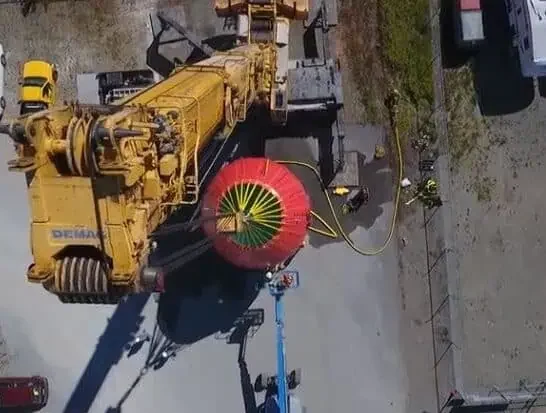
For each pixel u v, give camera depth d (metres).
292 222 22.41
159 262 19.77
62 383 27.30
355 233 27.06
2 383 26.39
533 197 27.12
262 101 24.20
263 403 26.94
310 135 26.78
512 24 26.34
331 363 27.06
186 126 14.02
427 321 27.06
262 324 27.08
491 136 27.11
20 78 27.50
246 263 23.22
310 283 27.09
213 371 27.17
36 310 27.34
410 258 27.08
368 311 27.09
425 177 27.06
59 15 27.47
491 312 27.16
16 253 27.31
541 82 26.91
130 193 11.88
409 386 27.05
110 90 26.91
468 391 27.05
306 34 26.64
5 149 27.33
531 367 27.11
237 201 21.88
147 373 27.17
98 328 27.25
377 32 27.00
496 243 27.19
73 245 11.53
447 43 26.94
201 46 26.95
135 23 27.36
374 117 27.14
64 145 10.95
